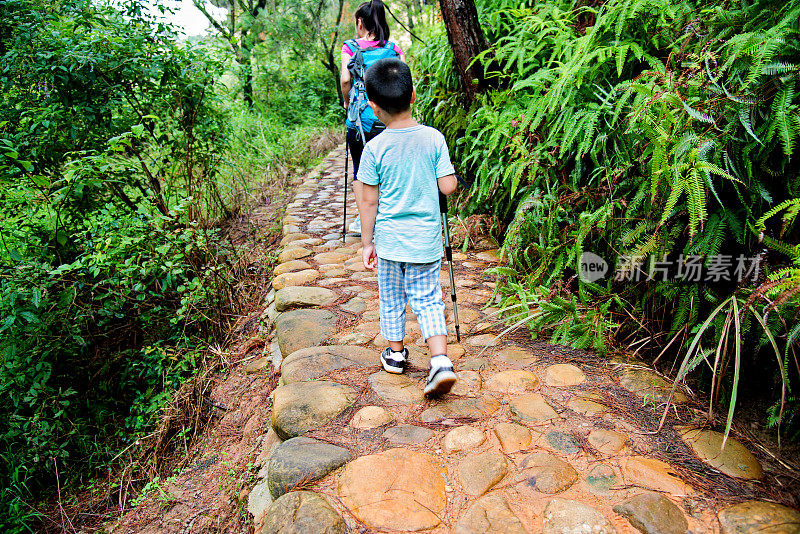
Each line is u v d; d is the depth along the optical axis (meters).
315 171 8.10
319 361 2.44
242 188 6.41
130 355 3.55
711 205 2.19
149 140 4.26
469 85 4.17
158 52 4.11
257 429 2.37
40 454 2.98
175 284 3.91
